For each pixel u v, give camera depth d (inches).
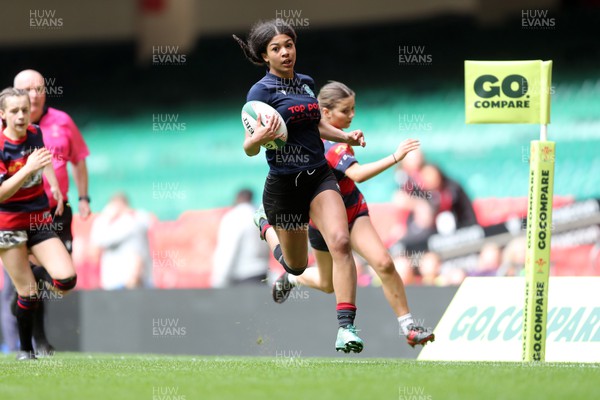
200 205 2091.5
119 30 2316.7
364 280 1740.9
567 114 1854.1
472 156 1873.8
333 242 837.2
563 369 805.9
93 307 1487.5
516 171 1833.2
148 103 2222.0
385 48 2079.2
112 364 941.2
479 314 1076.5
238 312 1387.8
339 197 857.5
